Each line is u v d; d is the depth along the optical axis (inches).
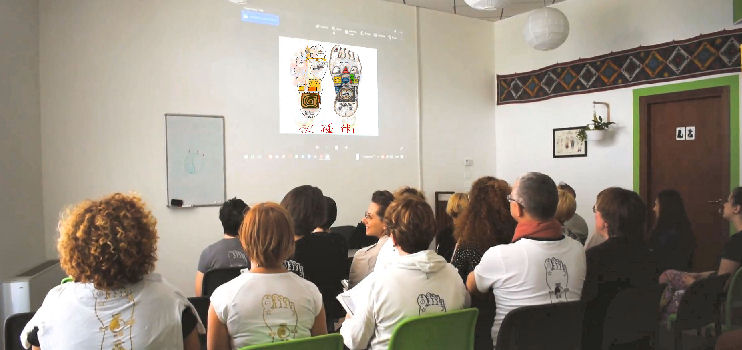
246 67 189.6
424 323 67.0
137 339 55.4
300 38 201.8
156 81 172.7
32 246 144.9
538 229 80.0
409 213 72.0
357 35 216.8
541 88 240.4
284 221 65.8
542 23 187.0
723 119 182.9
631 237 86.0
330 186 209.2
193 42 179.3
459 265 94.5
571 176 229.8
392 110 226.8
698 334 117.6
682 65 192.2
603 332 83.6
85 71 161.3
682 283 118.2
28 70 145.9
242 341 63.1
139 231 56.6
